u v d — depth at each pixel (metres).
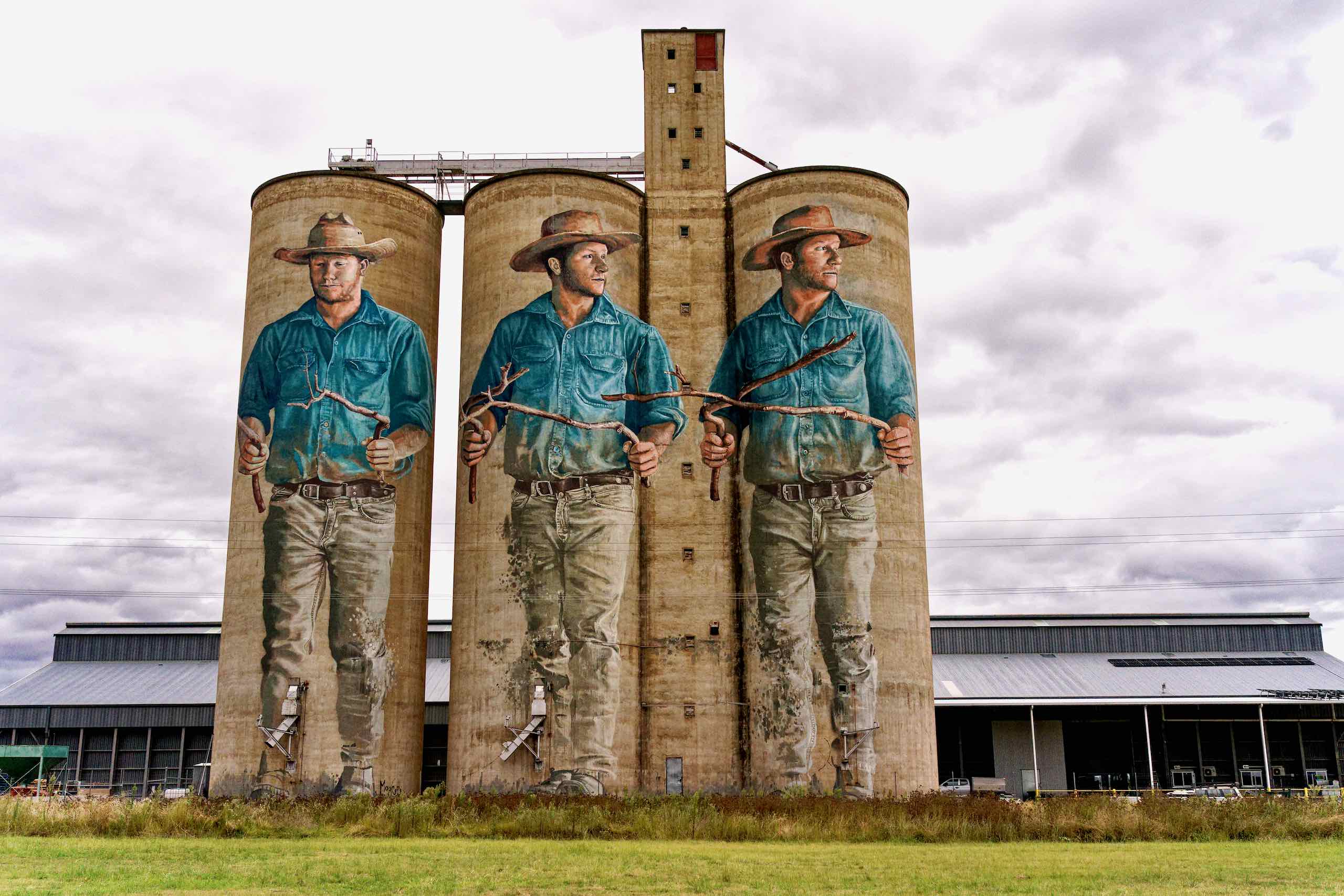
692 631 58.28
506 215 61.84
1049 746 77.00
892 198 62.72
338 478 58.69
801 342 59.38
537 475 57.81
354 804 40.84
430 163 71.25
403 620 59.38
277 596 57.22
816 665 55.81
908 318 61.75
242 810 39.81
